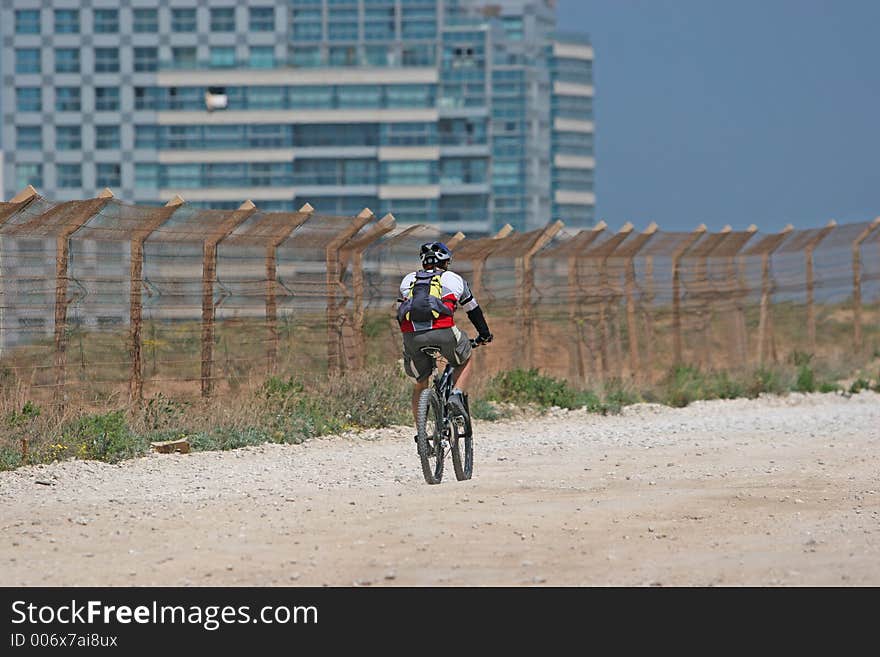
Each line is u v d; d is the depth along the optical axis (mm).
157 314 64125
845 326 119188
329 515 35281
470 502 37719
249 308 66875
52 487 40906
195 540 31531
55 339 54969
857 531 32250
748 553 29609
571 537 31781
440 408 42531
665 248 91062
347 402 62594
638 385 83812
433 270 43094
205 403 59312
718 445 55656
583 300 86125
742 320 97688
